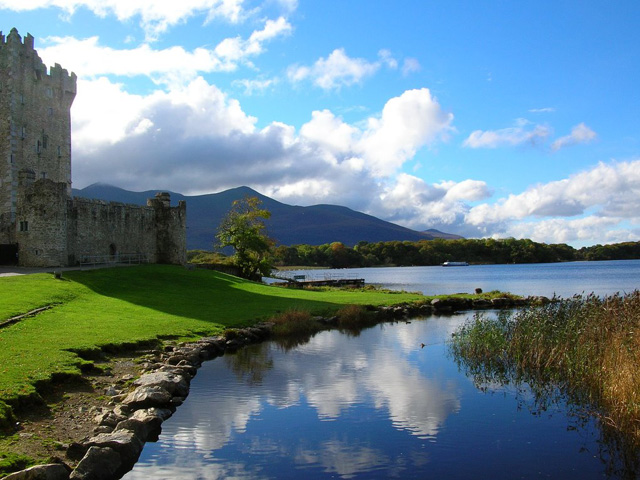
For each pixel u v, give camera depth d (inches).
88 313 1122.7
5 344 765.9
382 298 2007.9
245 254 3107.8
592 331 839.1
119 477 473.7
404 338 1213.1
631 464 525.0
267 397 722.8
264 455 535.5
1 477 398.9
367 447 560.4
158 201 2623.0
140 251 2477.9
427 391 759.1
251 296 1830.7
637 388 616.1
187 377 791.1
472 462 526.6
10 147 2410.2
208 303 1530.5
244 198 3184.1
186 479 478.9
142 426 548.1
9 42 2420.0
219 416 644.1
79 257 2098.9
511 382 807.7
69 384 649.6
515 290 3159.5
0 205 2418.8
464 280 4584.2
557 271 6072.8
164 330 1041.5
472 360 951.0
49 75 2615.7
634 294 934.4
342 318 1475.1
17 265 1983.3
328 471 502.9
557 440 582.9
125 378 705.6
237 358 975.0
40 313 1039.6
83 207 2124.8
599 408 680.4
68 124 2731.3
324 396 731.4
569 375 790.5
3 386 563.5
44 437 489.1
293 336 1235.2
